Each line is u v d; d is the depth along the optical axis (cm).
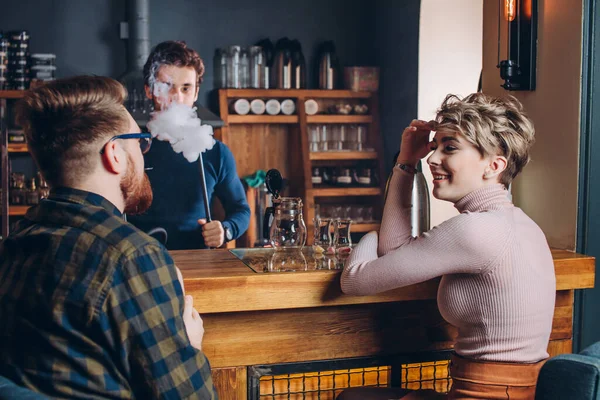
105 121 124
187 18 469
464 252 155
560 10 222
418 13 430
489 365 156
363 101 498
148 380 114
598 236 220
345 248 194
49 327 113
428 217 196
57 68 450
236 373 182
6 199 410
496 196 164
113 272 114
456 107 163
